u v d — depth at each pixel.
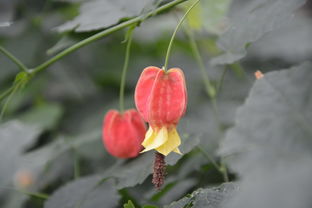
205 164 0.47
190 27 0.54
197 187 0.48
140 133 0.47
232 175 0.48
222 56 0.44
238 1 0.55
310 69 0.34
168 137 0.39
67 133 0.59
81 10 0.47
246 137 0.33
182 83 0.39
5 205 0.50
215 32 0.53
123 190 0.46
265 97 0.34
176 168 0.51
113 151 0.47
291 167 0.31
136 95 0.39
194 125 0.53
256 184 0.31
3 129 0.45
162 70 0.39
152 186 0.51
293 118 0.33
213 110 0.57
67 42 0.49
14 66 0.59
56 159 0.55
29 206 0.54
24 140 0.44
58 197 0.46
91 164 0.55
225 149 0.33
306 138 0.33
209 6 0.52
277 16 0.42
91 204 0.45
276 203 0.30
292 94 0.34
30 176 0.54
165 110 0.39
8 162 0.43
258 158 0.32
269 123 0.33
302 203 0.30
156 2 0.47
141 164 0.46
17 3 0.59
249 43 0.42
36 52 0.59
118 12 0.46
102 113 0.59
